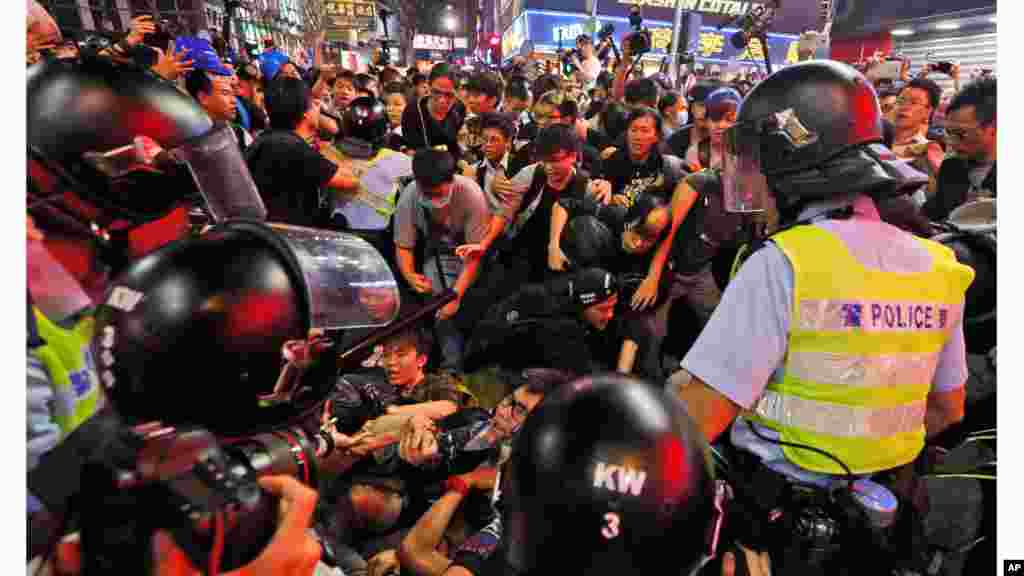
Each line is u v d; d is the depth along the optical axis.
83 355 0.72
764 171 1.07
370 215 2.76
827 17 8.56
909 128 3.23
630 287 2.32
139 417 0.63
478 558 1.12
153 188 0.81
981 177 2.13
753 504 1.03
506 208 2.72
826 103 0.98
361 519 1.45
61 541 0.52
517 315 2.04
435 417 1.48
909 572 1.04
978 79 2.05
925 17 8.15
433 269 2.62
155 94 0.81
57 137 0.71
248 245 0.70
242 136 3.42
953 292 1.02
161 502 0.47
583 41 6.90
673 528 0.58
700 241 2.51
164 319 0.60
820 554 0.98
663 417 0.62
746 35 3.16
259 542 0.54
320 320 0.76
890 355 0.94
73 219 0.74
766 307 0.97
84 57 0.79
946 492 1.30
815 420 0.97
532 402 1.38
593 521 0.57
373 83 5.97
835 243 0.95
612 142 4.25
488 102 3.93
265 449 0.64
